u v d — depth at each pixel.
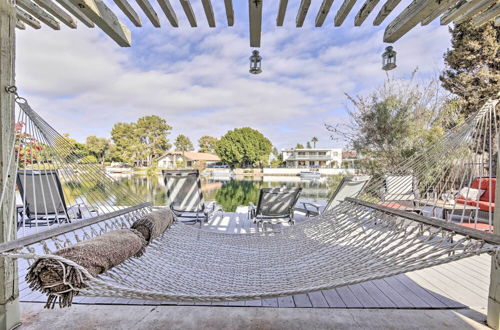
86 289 1.07
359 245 2.02
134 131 37.09
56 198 3.51
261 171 31.78
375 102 7.49
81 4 1.71
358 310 1.88
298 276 1.77
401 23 1.92
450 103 7.82
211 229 4.24
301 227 2.77
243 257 2.26
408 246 1.56
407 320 1.76
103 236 1.38
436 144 2.64
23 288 2.19
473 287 2.24
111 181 2.34
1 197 1.52
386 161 6.94
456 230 1.37
